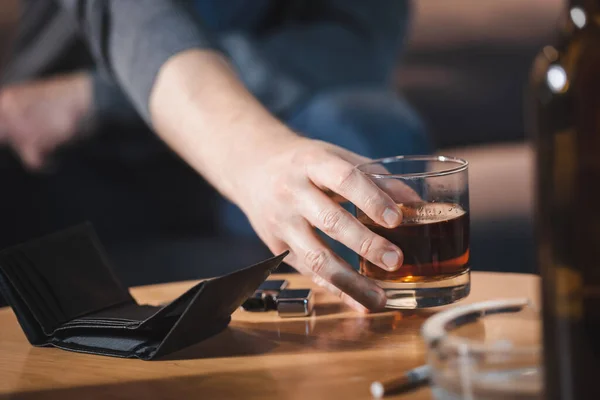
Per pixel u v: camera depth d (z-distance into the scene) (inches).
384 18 83.5
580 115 27.6
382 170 37.9
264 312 40.1
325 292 42.1
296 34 79.7
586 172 27.6
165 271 71.9
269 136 41.3
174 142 45.4
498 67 114.0
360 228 36.6
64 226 81.6
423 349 35.4
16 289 37.5
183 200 82.2
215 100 44.1
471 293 40.5
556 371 27.8
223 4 82.1
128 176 82.1
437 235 36.0
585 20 27.7
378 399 31.8
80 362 36.1
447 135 115.3
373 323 38.1
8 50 94.3
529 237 93.4
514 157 114.0
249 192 40.3
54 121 80.4
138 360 35.9
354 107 73.5
